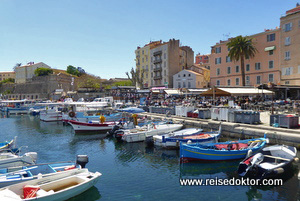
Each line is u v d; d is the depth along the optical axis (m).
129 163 15.23
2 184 9.97
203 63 82.88
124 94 54.34
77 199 10.30
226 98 38.72
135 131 21.66
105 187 11.48
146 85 75.12
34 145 21.42
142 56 77.81
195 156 14.12
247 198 9.97
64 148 20.05
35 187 9.55
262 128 17.92
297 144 14.81
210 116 24.47
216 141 17.47
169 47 66.88
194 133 19.27
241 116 20.41
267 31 42.75
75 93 73.69
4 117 50.41
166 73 67.38
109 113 35.81
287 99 31.98
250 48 42.25
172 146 17.72
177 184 11.66
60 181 10.40
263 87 25.45
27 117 49.84
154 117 29.50
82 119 30.86
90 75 93.38
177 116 27.56
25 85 101.00
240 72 47.62
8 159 13.18
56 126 34.34
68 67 118.69
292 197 9.82
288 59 39.56
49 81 89.38
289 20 39.38
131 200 10.09
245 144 15.59
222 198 10.06
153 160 15.68
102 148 19.56
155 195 10.52
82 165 12.60
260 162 12.05
